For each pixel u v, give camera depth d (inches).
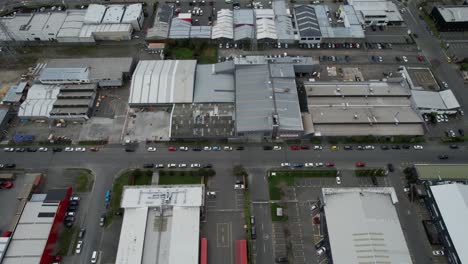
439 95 6628.9
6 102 6663.4
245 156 5949.8
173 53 7568.9
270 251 4963.1
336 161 5880.9
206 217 5265.8
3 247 4734.3
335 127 6161.4
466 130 6314.0
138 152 6018.7
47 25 7785.4
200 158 5930.1
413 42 7765.8
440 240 5049.2
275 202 5418.3
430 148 6048.2
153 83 6663.4
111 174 5743.1
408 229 5172.2
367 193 5177.2
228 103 6491.1
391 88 6702.8
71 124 6397.6
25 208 5108.3
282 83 6535.4
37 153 6003.9
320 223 5191.9
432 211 5226.4
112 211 5310.0
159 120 6417.3
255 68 6791.3
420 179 5502.0
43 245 4749.0
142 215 5049.2
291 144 6097.4
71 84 6865.2
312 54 7544.3
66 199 5285.4
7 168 5782.5
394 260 4589.1
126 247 4763.8
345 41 7706.7
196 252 4744.1
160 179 5659.5
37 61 7416.3
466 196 5103.3
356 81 6860.2
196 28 7864.2
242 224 5211.6
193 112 6328.7
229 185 5605.3
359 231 4800.7
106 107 6628.9
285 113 6107.3
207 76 6909.5
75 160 5915.4
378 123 6186.0
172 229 4923.7
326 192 5182.1
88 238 5078.7
